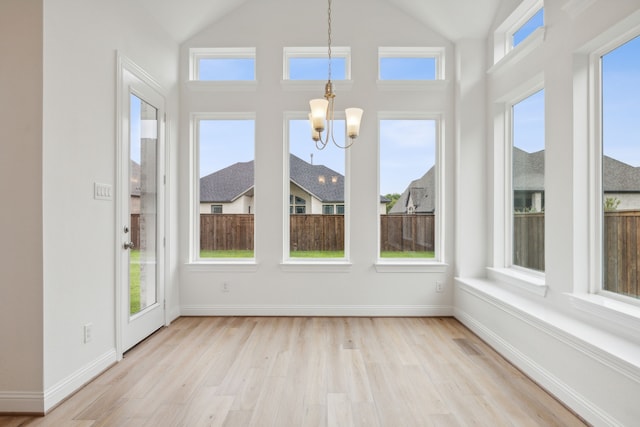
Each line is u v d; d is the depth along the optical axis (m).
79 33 2.38
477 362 2.79
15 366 2.09
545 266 2.76
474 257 3.83
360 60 3.99
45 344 2.11
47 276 2.12
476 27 3.70
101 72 2.61
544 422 2.00
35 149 2.08
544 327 2.36
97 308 2.57
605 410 1.86
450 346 3.11
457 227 3.91
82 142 2.41
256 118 4.00
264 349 3.03
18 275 2.08
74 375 2.34
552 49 2.69
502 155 3.70
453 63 3.99
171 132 3.79
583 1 2.29
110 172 2.72
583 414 2.01
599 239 2.42
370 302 4.00
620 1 2.05
